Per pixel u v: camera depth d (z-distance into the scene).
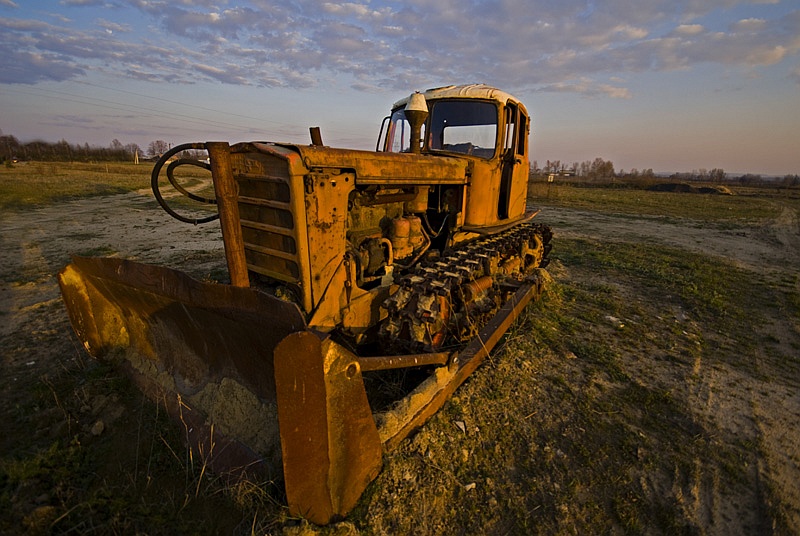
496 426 3.41
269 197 3.30
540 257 7.79
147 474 2.66
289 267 3.38
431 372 3.71
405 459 2.89
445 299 4.24
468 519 2.56
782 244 13.38
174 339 3.30
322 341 2.18
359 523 2.43
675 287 7.66
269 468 2.51
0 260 8.23
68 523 2.31
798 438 3.51
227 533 2.30
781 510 2.72
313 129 3.64
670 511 2.70
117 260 3.13
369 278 3.99
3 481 2.58
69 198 19.34
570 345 4.99
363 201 3.76
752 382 4.41
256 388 2.80
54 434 3.02
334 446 2.33
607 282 7.98
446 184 4.52
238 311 2.40
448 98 5.39
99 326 3.77
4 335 4.76
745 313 6.50
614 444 3.30
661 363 4.72
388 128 6.09
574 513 2.65
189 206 17.61
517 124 5.68
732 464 3.14
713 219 19.59
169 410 3.13
